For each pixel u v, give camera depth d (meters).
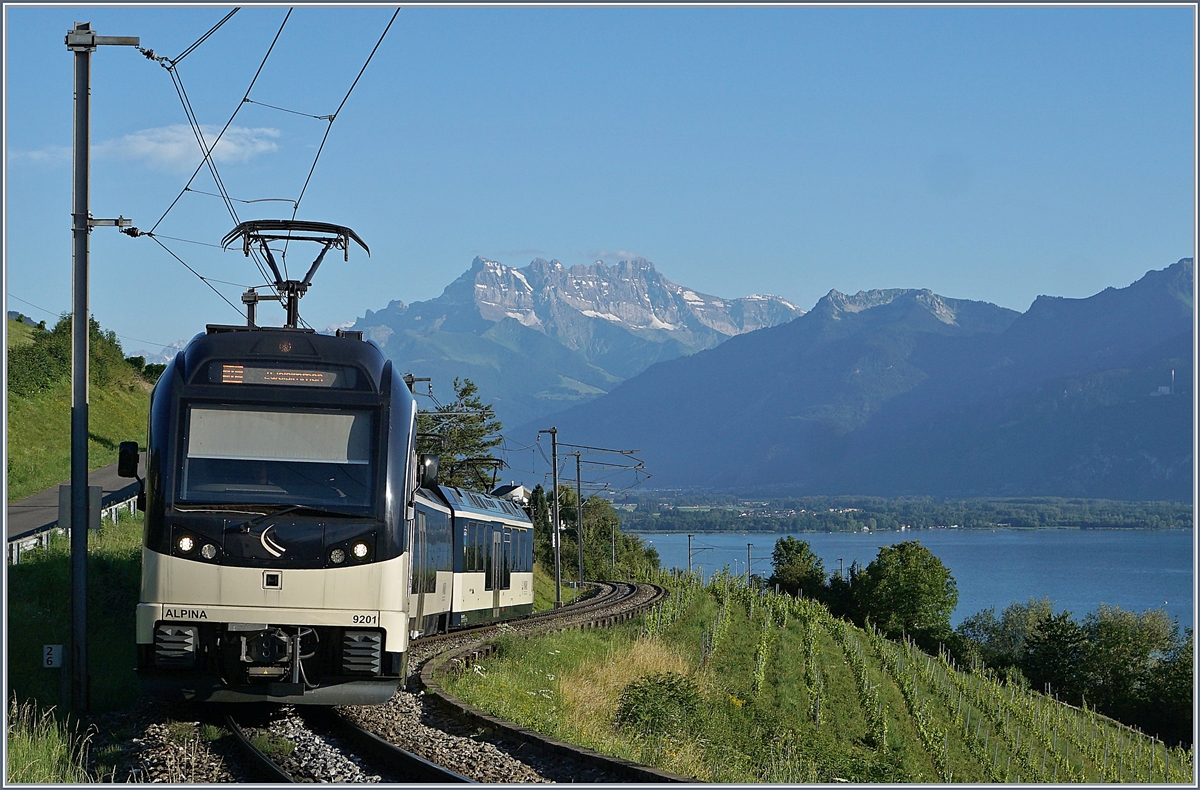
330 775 11.02
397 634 13.03
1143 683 85.12
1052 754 45.53
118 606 22.12
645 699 22.34
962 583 195.12
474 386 75.25
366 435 13.23
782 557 120.00
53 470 44.28
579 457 82.88
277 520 12.78
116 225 15.18
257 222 18.38
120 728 13.38
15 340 55.81
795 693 39.94
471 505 31.55
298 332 13.65
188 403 12.99
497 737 13.84
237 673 12.84
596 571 96.75
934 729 42.75
